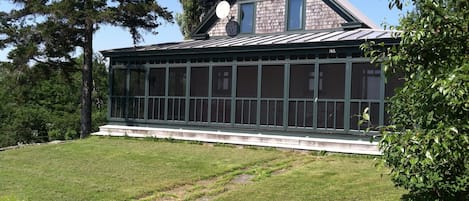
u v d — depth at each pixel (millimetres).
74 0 18703
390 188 8242
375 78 12523
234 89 14680
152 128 16281
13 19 19344
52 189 9297
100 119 35625
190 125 15562
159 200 8531
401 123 5230
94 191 9094
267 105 14070
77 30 19906
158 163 11688
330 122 12977
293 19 17859
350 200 7711
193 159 12109
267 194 8375
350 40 12312
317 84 13148
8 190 9297
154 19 20828
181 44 17688
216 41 17719
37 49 19234
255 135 13953
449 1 4383
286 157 12148
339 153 12180
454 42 4309
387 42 11609
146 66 16719
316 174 9789
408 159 4125
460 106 3738
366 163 10898
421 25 4371
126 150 13711
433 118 4176
